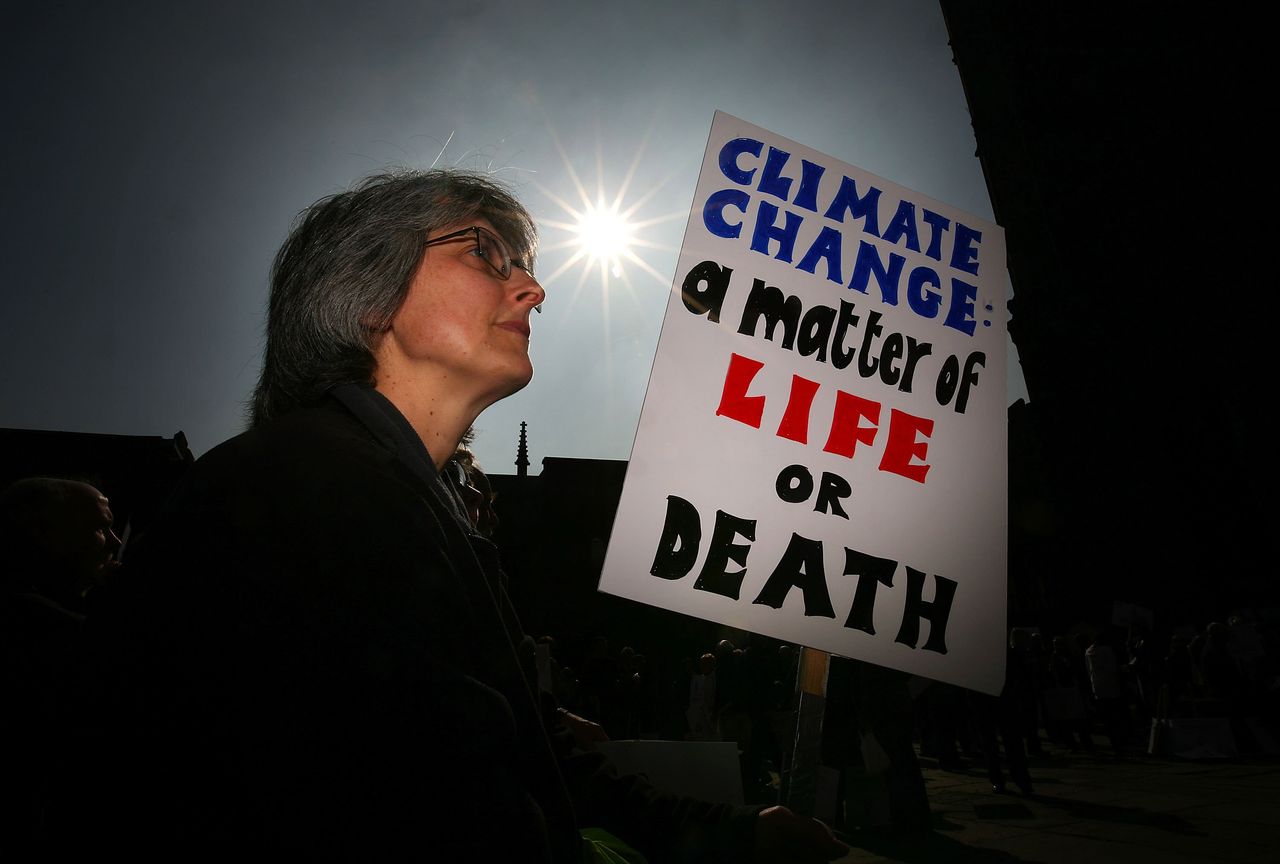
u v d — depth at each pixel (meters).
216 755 0.53
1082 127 24.72
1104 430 24.06
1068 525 24.67
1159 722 9.27
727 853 1.01
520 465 39.09
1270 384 19.58
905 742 5.43
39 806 1.38
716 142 1.45
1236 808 5.34
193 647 0.55
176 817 0.52
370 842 0.54
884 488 1.38
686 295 1.34
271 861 0.52
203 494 0.61
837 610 1.27
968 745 10.70
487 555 0.94
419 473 0.80
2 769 1.36
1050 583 26.14
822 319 1.43
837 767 5.53
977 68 27.22
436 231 0.94
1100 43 24.39
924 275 1.57
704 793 1.62
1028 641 10.33
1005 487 1.49
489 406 0.96
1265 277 20.00
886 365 1.47
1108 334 23.84
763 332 1.38
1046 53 25.66
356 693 0.56
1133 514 23.31
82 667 0.56
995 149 26.69
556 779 0.76
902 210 1.59
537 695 0.94
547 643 9.40
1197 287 21.20
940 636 1.33
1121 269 23.69
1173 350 22.55
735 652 7.77
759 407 1.33
